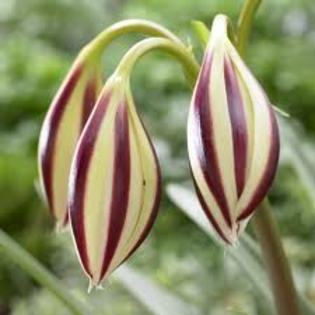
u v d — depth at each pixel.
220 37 0.50
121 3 2.62
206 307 1.14
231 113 0.48
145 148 0.52
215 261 1.38
